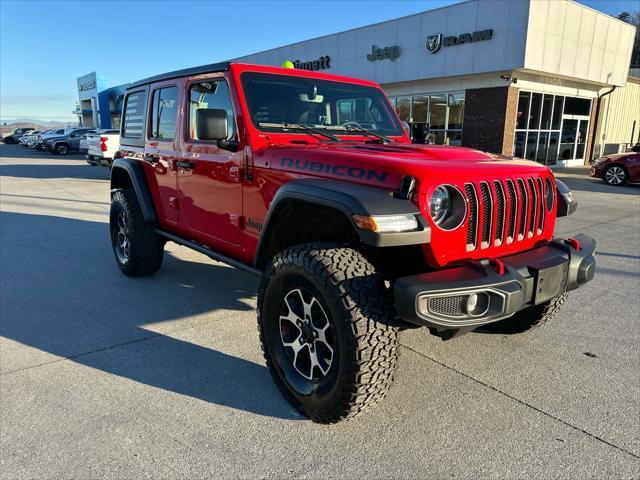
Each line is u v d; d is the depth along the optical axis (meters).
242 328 3.84
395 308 2.26
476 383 3.00
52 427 2.54
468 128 16.95
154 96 4.39
